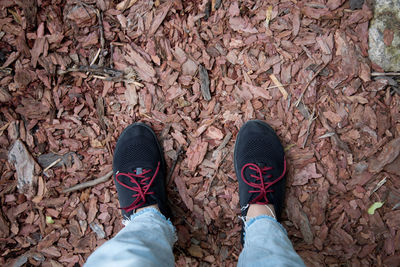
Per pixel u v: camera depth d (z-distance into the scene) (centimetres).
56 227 151
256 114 152
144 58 151
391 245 147
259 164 145
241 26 149
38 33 147
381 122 147
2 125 148
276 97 150
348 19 146
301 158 150
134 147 148
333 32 147
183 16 151
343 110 148
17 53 147
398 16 139
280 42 149
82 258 151
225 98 152
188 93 151
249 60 150
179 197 153
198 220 152
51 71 148
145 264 92
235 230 151
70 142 151
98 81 152
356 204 149
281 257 104
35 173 150
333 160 149
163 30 151
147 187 142
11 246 149
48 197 150
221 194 152
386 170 148
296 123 150
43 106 149
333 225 149
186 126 152
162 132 153
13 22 146
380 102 148
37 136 150
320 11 147
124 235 105
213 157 152
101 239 151
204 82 150
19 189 149
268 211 140
